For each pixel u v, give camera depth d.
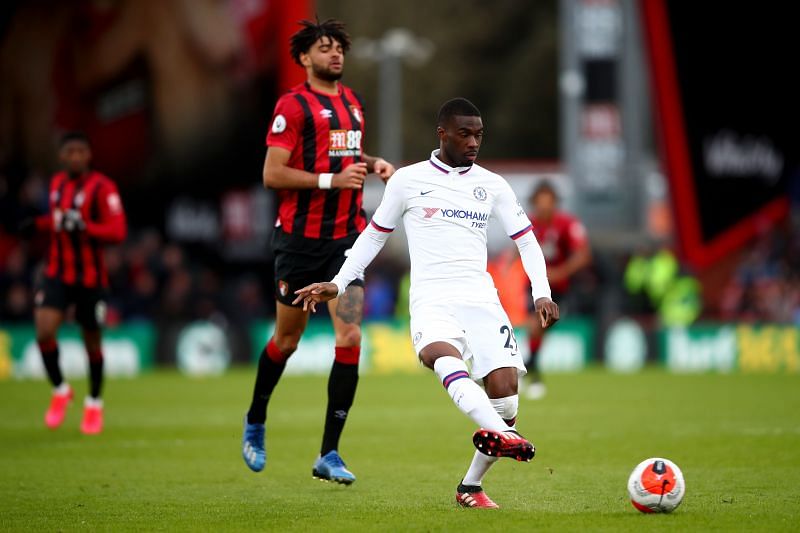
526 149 149.12
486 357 21.80
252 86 86.12
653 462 21.58
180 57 86.56
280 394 54.81
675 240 93.19
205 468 29.62
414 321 22.23
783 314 81.88
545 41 149.62
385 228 22.75
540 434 36.28
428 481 26.97
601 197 115.50
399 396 53.19
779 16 89.62
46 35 86.75
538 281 22.59
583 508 22.44
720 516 21.11
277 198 87.31
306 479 27.56
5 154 86.62
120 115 87.31
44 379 65.38
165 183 87.31
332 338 72.31
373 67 148.62
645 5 88.88
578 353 76.00
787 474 27.17
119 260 75.62
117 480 27.45
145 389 57.31
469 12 150.62
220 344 72.94
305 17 84.44
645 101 146.62
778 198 90.50
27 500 24.39
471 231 22.44
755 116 90.19
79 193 36.50
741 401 48.69
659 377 65.25
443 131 22.48
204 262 87.88
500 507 22.67
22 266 72.06
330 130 26.06
